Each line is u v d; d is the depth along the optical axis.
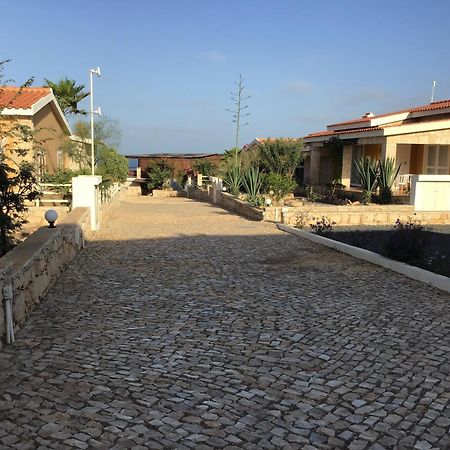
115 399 3.57
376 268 8.45
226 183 24.47
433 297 6.57
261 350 4.64
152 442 3.02
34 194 8.43
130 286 7.04
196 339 4.92
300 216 15.02
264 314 5.79
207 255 9.55
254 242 11.30
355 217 15.52
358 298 6.53
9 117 12.11
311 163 28.34
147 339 4.89
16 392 3.63
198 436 3.11
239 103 30.05
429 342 4.88
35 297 5.88
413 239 8.47
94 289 6.84
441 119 23.09
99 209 13.77
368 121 24.36
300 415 3.41
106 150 29.12
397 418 3.38
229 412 3.43
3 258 5.56
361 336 5.04
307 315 5.77
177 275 7.79
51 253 6.89
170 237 11.96
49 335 4.94
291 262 8.95
